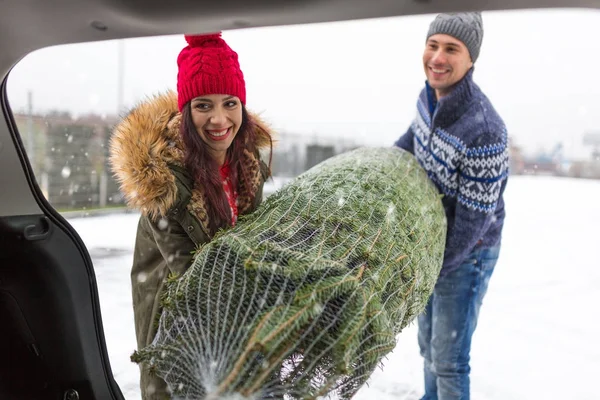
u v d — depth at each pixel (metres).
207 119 1.66
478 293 2.57
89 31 1.04
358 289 1.16
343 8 0.88
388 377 3.12
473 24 2.39
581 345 3.85
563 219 8.70
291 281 1.14
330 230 1.38
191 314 1.23
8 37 1.09
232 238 1.28
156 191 1.53
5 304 1.46
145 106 1.67
